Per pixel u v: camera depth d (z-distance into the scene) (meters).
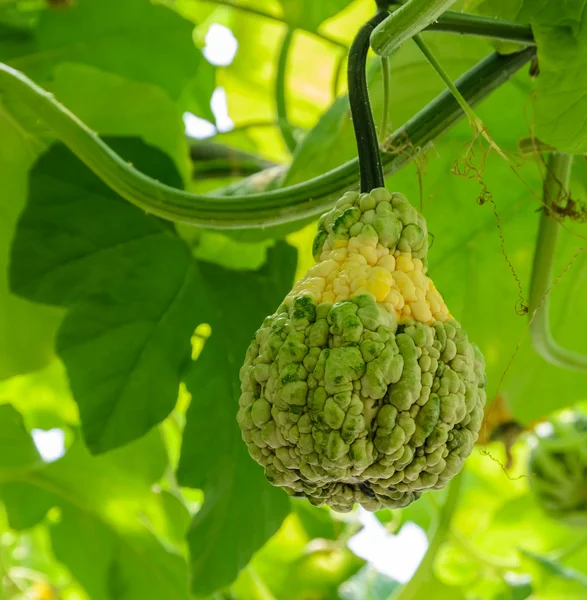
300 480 0.42
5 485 0.88
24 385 0.90
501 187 0.77
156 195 0.56
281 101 0.92
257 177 0.76
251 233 0.67
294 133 0.93
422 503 1.11
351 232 0.42
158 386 0.68
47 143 0.72
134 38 0.85
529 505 1.07
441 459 0.40
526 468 1.00
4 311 0.73
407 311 0.41
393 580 1.16
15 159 0.72
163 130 0.74
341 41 1.00
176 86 0.88
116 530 0.90
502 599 0.98
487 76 0.53
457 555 1.04
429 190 0.76
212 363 0.70
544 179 0.64
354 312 0.39
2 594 0.97
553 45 0.52
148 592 0.89
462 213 0.78
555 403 0.84
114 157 0.58
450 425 0.40
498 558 1.11
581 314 0.84
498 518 1.09
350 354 0.39
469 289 0.81
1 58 0.81
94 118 0.74
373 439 0.39
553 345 0.72
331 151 0.66
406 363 0.39
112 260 0.68
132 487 0.88
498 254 0.80
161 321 0.69
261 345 0.42
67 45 0.83
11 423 0.85
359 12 1.01
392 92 0.66
